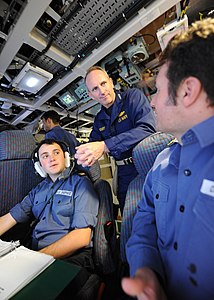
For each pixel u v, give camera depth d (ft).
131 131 3.71
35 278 1.77
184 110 1.60
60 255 2.91
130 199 3.22
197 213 1.35
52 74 7.13
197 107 1.52
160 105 1.79
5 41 5.27
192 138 1.60
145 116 4.03
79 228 3.26
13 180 4.52
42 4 4.11
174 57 1.61
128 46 6.56
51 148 4.09
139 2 4.49
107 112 5.06
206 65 1.44
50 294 1.56
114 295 3.07
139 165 3.26
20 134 4.66
